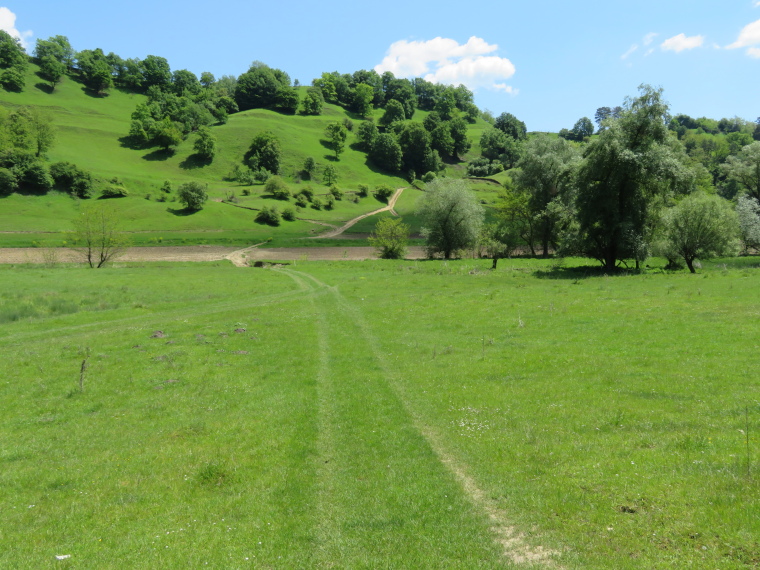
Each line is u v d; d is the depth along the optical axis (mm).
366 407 16953
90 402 19156
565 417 14125
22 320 35812
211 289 51125
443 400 16891
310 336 29609
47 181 133500
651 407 14086
